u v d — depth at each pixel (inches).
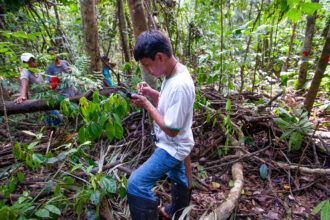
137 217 52.6
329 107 140.5
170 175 61.7
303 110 98.2
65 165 83.1
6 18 122.2
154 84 73.0
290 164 86.9
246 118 101.1
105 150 93.2
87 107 61.6
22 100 97.5
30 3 130.5
